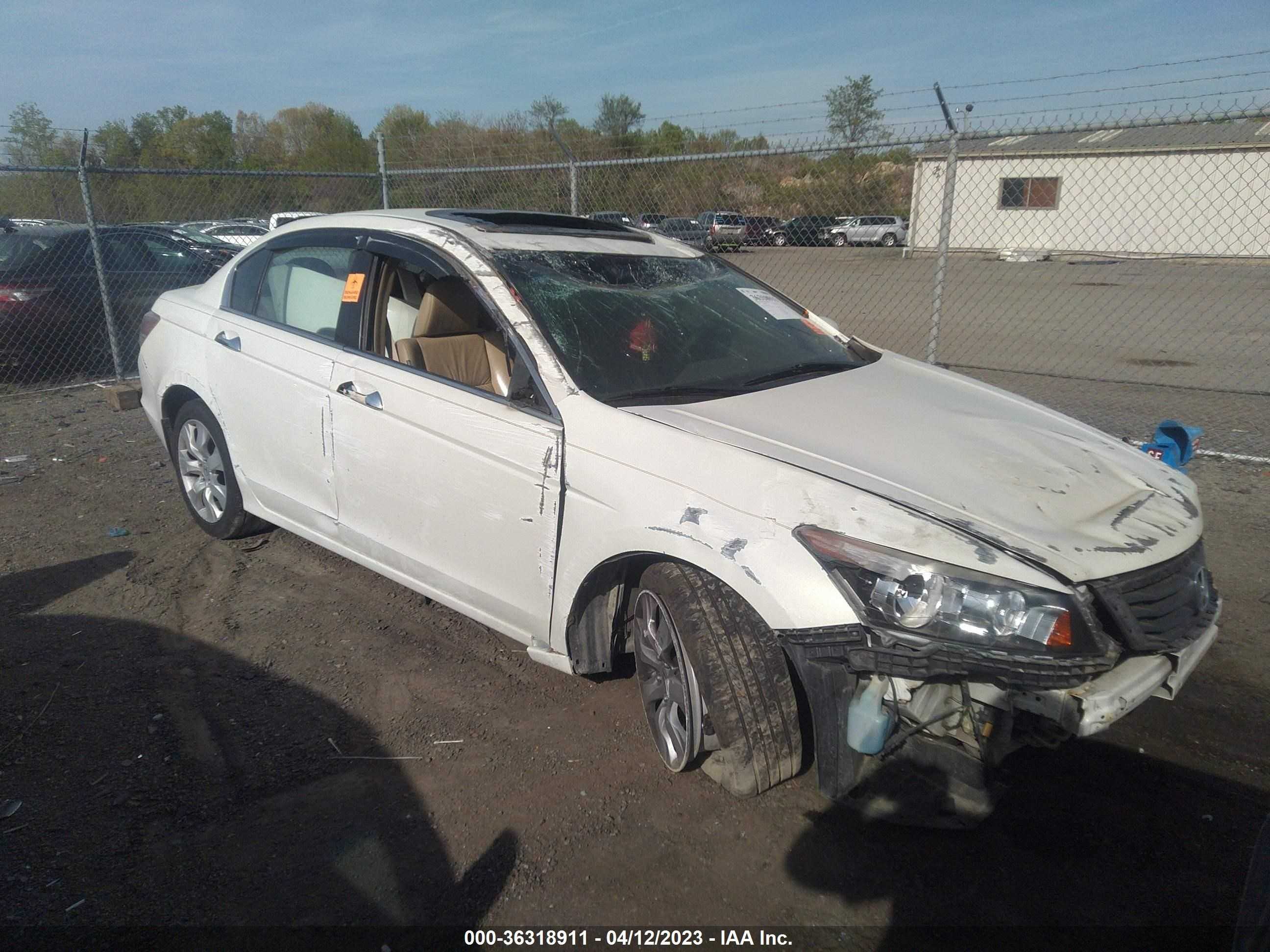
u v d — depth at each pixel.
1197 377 9.57
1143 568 2.47
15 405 8.26
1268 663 3.68
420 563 3.52
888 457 2.77
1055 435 3.16
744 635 2.61
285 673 3.57
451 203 10.73
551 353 3.13
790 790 2.90
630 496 2.76
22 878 2.46
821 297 14.58
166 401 4.71
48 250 9.14
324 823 2.72
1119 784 2.96
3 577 4.40
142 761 2.99
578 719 3.29
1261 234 19.94
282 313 4.14
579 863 2.59
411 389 3.42
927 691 2.44
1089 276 21.16
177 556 4.67
